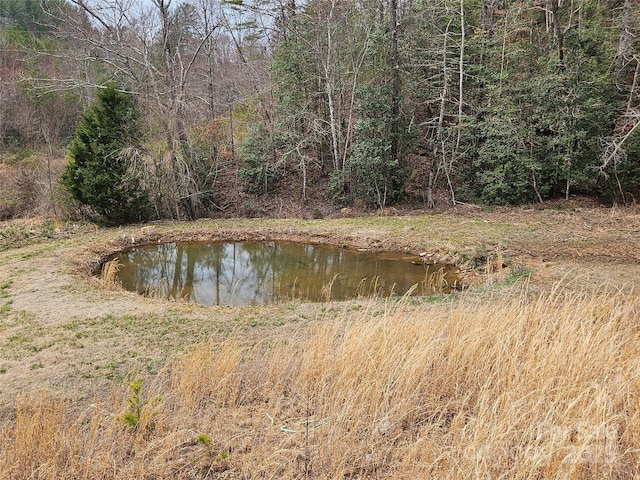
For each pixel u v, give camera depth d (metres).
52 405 4.14
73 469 3.21
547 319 5.09
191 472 3.29
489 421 3.40
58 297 7.53
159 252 12.19
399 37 16.41
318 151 19.23
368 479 3.19
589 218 12.94
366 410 3.88
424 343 4.52
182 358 5.16
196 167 16.89
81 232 13.23
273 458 3.32
